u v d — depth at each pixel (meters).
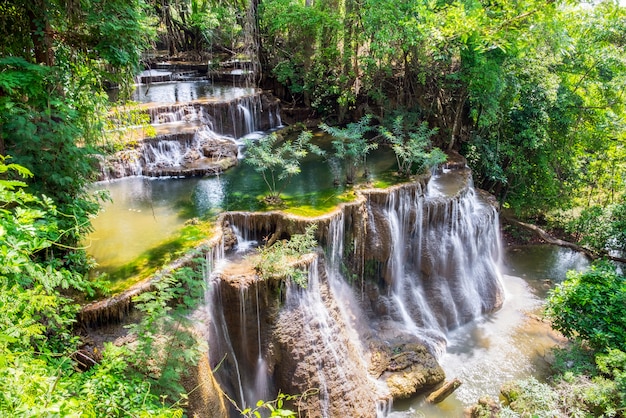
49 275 6.00
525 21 13.40
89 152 8.95
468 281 14.96
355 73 18.75
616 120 19.67
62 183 8.32
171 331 8.12
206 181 14.59
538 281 16.64
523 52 14.84
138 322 8.77
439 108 18.31
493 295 15.19
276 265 10.16
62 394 4.83
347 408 10.34
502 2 12.78
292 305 10.35
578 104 19.59
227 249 11.48
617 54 18.89
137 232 11.38
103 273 9.48
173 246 10.66
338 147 14.20
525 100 17.91
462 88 17.34
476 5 13.65
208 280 9.84
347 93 18.64
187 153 15.88
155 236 11.16
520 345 13.27
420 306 13.91
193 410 8.13
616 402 8.80
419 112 18.17
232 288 9.77
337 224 12.20
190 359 7.70
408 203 13.84
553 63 18.09
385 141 17.83
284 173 13.50
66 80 9.47
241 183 14.41
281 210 12.34
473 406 10.91
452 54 16.45
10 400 3.51
